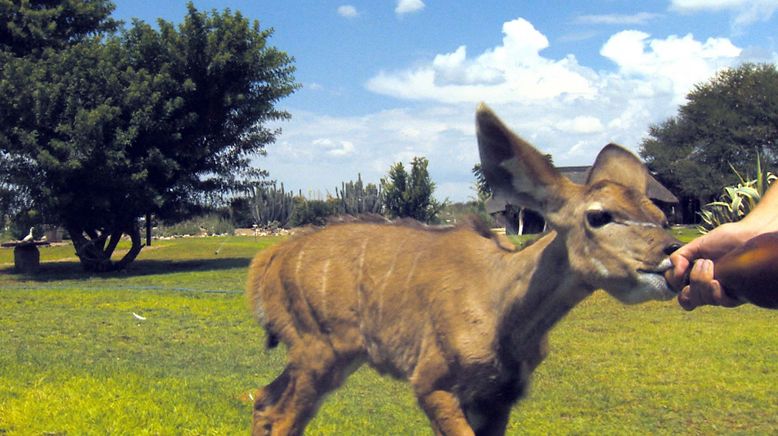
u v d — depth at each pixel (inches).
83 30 1055.6
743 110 1855.3
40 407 267.4
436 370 188.7
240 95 970.1
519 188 176.2
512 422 284.2
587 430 274.4
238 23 980.6
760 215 115.6
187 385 319.9
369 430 269.3
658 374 352.8
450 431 187.0
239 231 2007.9
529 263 180.4
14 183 901.2
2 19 975.0
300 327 217.0
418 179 1210.6
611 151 177.3
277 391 219.6
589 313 525.0
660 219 161.2
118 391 294.4
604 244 161.5
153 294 653.9
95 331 473.1
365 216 222.8
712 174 1815.9
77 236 992.2
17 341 434.6
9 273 994.7
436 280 192.7
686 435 269.3
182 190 1018.7
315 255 216.2
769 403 303.6
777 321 482.3
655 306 550.3
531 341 182.9
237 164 1066.1
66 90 901.2
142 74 931.3
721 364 369.4
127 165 911.0
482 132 175.2
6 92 884.0
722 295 94.5
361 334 207.3
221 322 512.7
